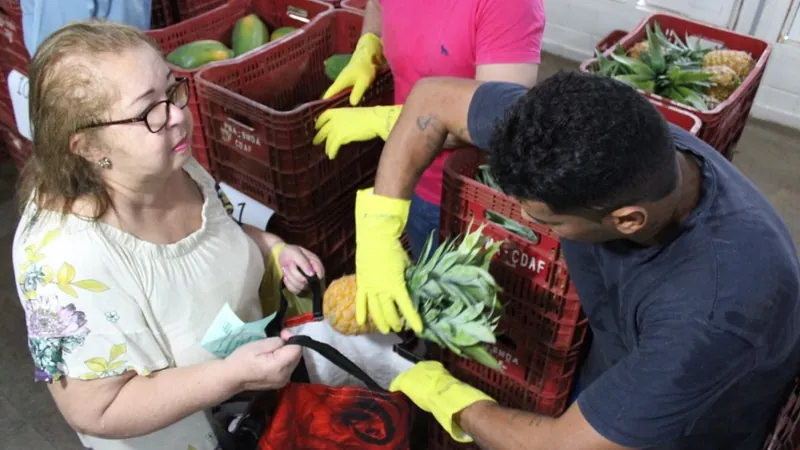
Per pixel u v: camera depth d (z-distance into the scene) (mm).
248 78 2160
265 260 1804
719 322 970
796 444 1116
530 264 1498
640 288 1109
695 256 1029
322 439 1441
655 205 951
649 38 2301
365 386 1698
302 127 1883
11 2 2424
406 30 1725
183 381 1314
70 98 1152
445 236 1627
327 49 2441
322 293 1737
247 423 1491
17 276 1271
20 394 2400
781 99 3811
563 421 1110
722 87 2240
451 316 1441
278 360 1333
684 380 978
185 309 1423
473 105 1357
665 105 1896
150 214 1411
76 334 1231
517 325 1628
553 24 4434
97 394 1279
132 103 1187
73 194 1261
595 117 887
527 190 948
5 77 2781
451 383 1411
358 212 1569
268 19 2680
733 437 1294
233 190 2018
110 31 1203
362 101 2068
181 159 1323
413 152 1497
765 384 1146
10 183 3270
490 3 1541
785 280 1012
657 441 1043
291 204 2027
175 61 2205
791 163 3568
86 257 1249
